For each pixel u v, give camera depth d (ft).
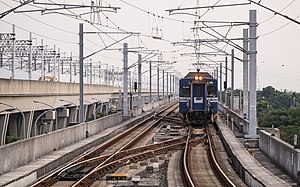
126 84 240.73
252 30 142.82
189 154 130.82
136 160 119.24
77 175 93.66
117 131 195.11
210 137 168.55
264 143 125.70
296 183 84.79
